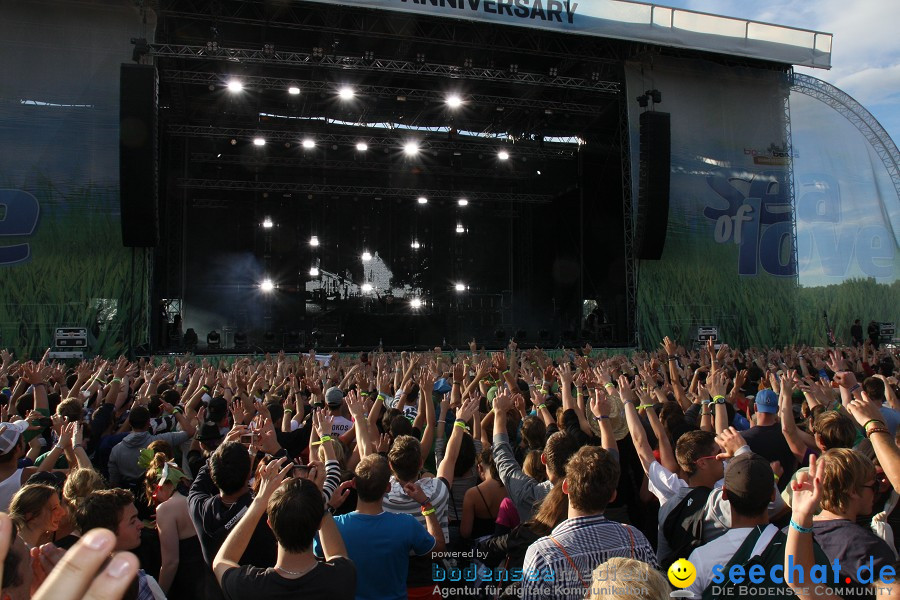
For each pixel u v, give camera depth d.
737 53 21.62
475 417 5.96
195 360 19.69
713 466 3.57
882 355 12.12
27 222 18.67
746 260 23.34
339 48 21.86
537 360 9.27
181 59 21.59
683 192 23.03
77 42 19.27
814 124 24.12
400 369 8.12
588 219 29.30
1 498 4.08
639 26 20.42
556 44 21.91
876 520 3.47
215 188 28.67
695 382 7.00
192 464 5.16
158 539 4.41
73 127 19.14
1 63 18.80
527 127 27.17
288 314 30.77
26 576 2.09
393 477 4.21
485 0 18.88
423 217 32.75
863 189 23.94
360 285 31.86
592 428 5.39
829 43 22.78
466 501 4.45
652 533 4.96
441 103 25.16
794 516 2.36
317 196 31.45
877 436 2.91
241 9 19.38
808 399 5.34
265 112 25.92
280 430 6.04
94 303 18.97
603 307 28.34
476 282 32.88
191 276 29.92
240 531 2.79
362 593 3.19
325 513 2.89
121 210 18.00
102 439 6.45
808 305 23.53
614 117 25.64
